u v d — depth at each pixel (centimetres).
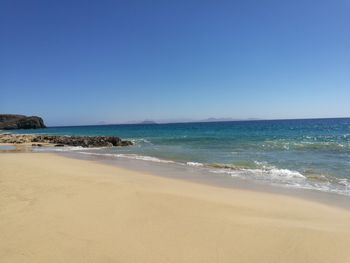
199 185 1198
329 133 5009
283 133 5184
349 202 955
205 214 782
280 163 1750
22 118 14238
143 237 629
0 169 1399
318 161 1791
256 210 840
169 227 685
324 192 1089
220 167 1672
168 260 537
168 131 7731
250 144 3042
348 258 553
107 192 978
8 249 562
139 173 1494
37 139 4319
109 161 2028
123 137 5269
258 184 1229
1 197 891
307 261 544
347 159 1847
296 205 909
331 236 642
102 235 633
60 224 687
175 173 1503
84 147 3441
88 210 791
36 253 548
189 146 3083
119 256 546
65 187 1035
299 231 667
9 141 4147
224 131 6612
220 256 556
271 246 596
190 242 610
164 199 911
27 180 1138
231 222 721
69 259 530
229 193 1060
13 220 707
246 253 568
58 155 2464
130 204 852
